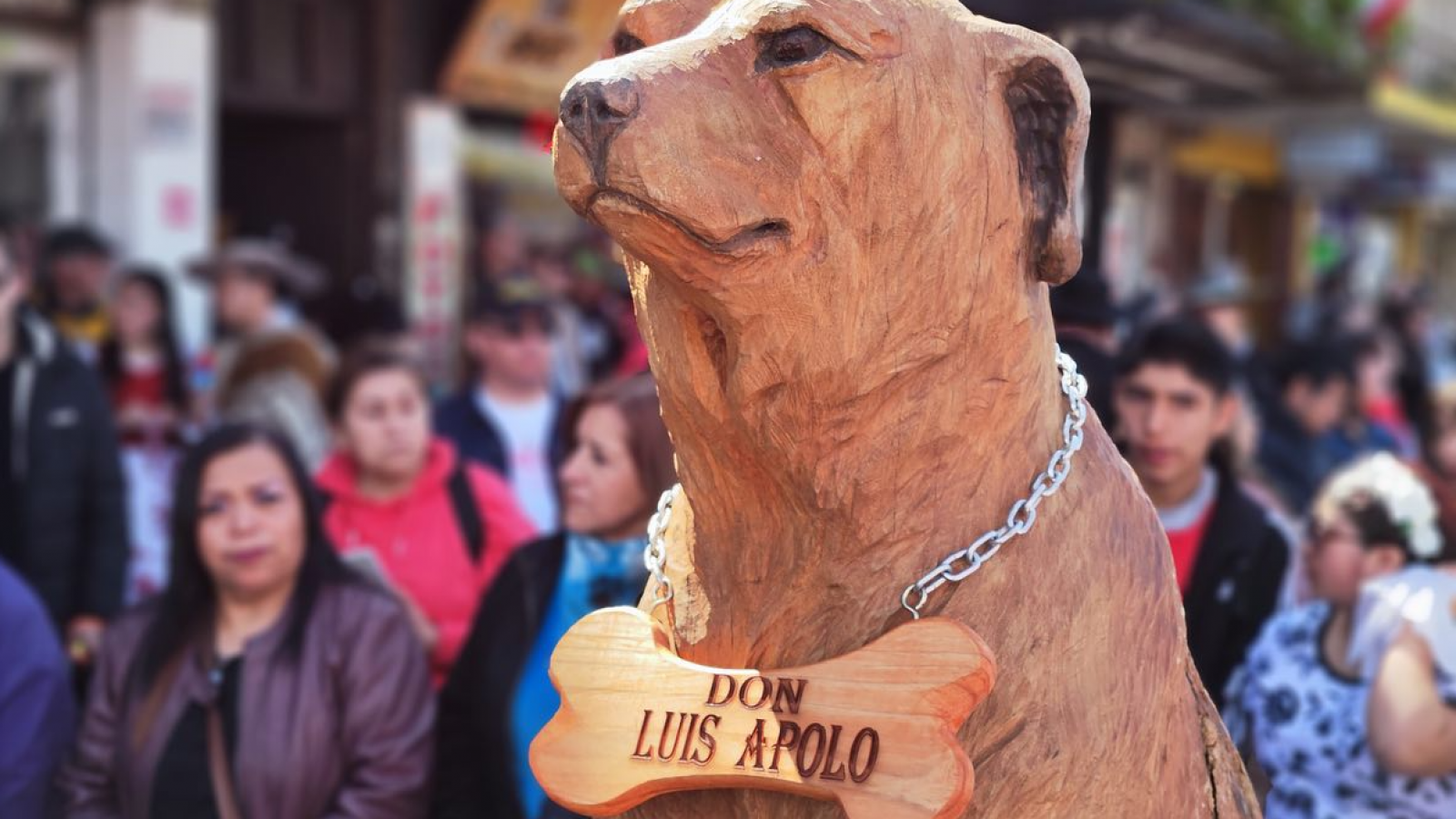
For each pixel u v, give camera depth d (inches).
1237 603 107.2
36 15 243.9
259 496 98.4
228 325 211.0
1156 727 50.6
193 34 258.2
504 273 293.1
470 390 176.9
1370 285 770.2
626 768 51.0
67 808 100.3
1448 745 89.7
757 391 47.5
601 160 43.6
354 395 124.3
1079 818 48.6
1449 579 95.3
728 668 51.9
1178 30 212.4
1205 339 108.7
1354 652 97.3
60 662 101.7
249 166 314.7
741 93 45.2
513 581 101.4
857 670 48.0
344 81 302.8
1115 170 186.4
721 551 52.6
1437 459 175.6
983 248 48.2
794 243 45.5
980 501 49.6
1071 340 121.3
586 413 102.1
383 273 309.1
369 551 116.5
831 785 47.5
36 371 142.5
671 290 48.9
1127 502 52.9
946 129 46.9
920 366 47.9
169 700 98.0
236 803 95.7
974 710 48.3
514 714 96.7
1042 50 48.4
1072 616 49.3
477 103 327.3
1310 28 330.0
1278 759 100.4
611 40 51.6
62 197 252.2
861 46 45.4
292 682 96.9
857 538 49.4
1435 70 644.7
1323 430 214.4
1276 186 645.9
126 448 182.7
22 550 140.0
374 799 96.6
